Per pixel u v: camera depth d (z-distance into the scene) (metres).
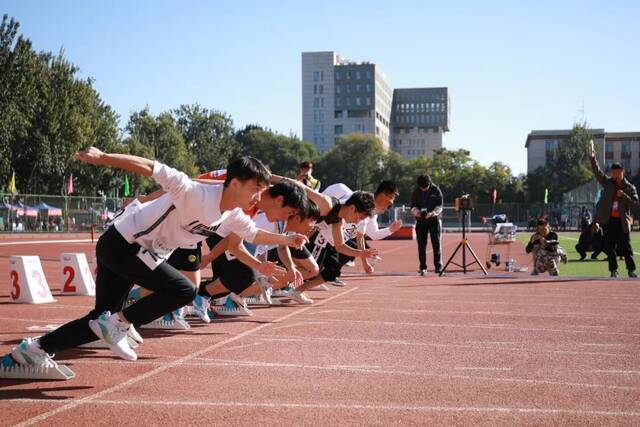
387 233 8.82
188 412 3.68
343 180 100.19
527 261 17.69
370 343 5.74
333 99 144.88
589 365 4.93
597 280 11.70
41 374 4.35
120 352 4.24
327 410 3.72
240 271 7.12
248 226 4.84
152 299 4.46
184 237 4.50
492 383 4.38
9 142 49.16
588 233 17.22
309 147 107.31
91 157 3.95
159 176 4.18
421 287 10.61
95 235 40.12
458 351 5.42
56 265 15.86
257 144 103.81
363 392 4.12
